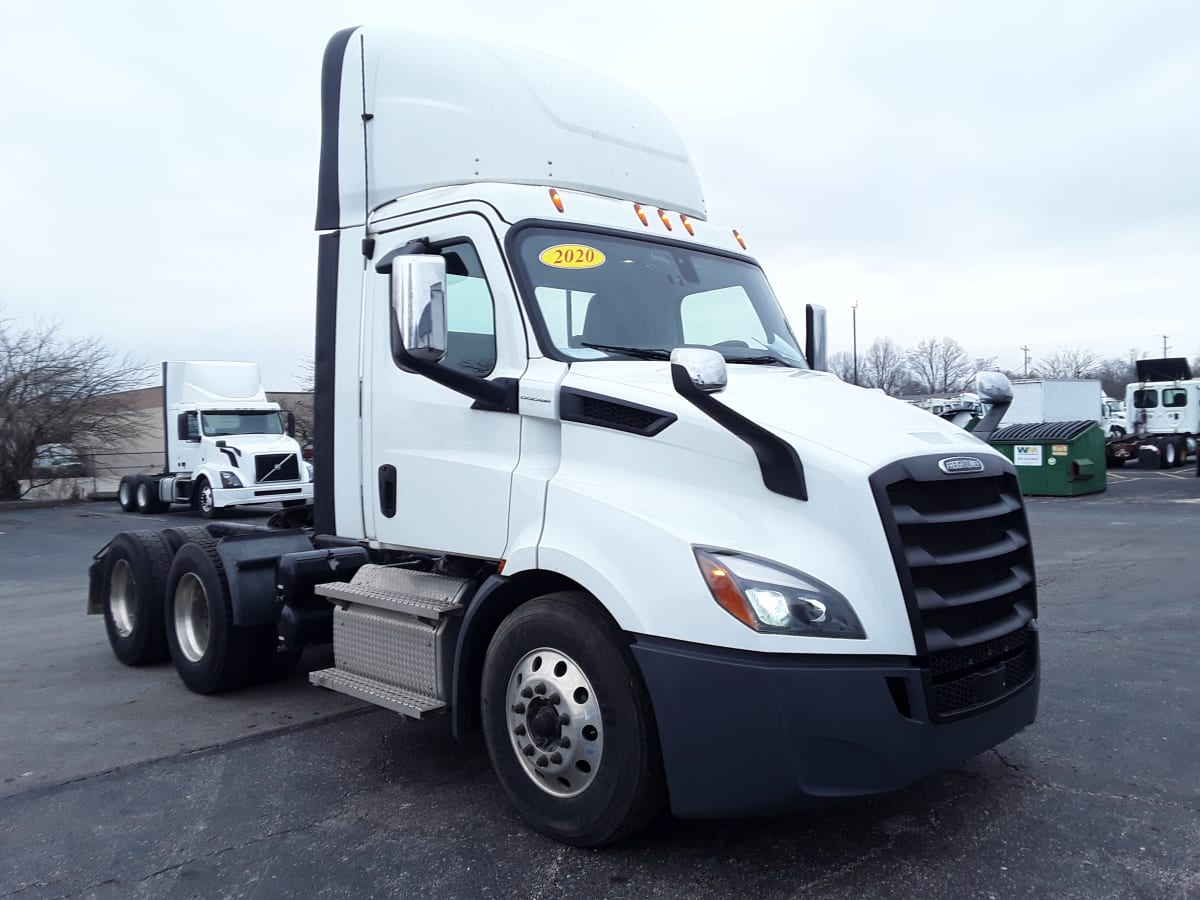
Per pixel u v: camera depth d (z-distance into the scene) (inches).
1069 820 156.0
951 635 137.6
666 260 189.9
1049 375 3444.9
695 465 144.5
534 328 164.4
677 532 136.1
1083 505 737.0
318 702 241.3
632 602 136.6
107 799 176.7
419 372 161.2
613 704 140.2
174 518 951.0
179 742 210.1
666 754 133.7
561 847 150.7
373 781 182.9
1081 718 210.1
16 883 143.9
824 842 149.5
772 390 158.7
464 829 158.9
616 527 141.9
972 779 174.6
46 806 174.1
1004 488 155.4
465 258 176.7
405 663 174.6
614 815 140.5
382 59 202.5
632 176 203.6
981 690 140.8
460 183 186.9
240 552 237.9
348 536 200.2
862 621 129.4
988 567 146.7
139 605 278.4
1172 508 688.4
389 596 179.8
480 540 166.6
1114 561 446.6
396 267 156.3
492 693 158.6
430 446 179.8
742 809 130.7
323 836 157.6
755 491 139.7
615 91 217.0
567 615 146.7
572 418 156.9
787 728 126.9
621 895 134.9
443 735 211.2
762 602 128.3
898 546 131.4
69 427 1245.1
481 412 170.7
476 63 194.5
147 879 143.9
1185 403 1253.7
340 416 201.9
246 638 238.2
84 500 1280.8
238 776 187.3
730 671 128.1
